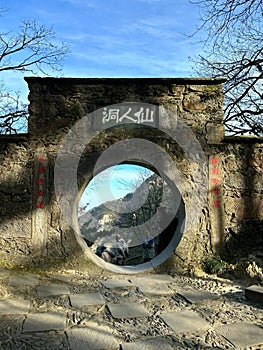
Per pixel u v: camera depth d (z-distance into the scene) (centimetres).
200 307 442
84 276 602
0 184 637
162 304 457
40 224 635
